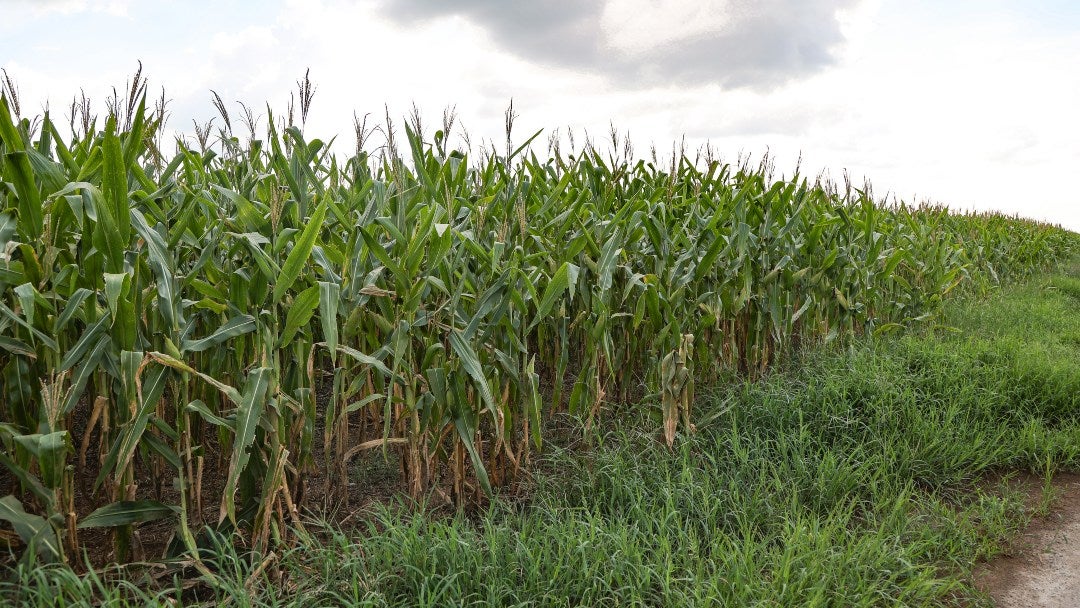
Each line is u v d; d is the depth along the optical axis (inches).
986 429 180.4
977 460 168.4
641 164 218.7
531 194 176.7
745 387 192.5
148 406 101.6
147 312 113.8
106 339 102.8
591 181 195.6
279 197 112.9
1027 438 175.8
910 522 136.6
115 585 108.1
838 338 244.5
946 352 223.3
